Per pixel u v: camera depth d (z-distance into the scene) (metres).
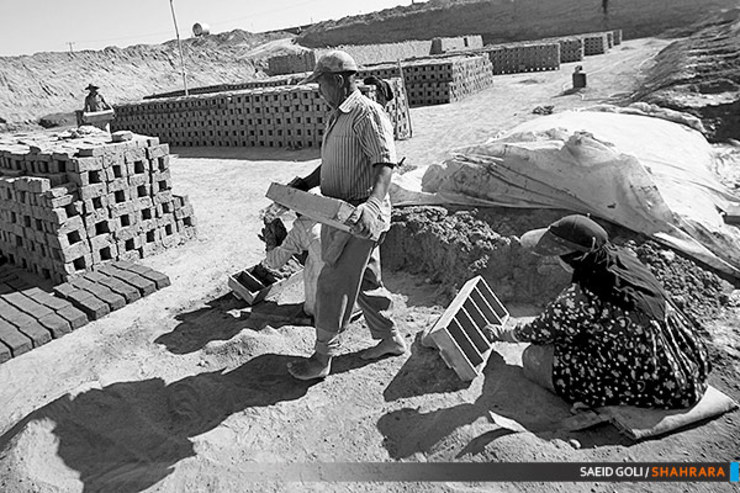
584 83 19.03
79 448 3.46
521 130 7.03
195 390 3.93
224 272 6.46
